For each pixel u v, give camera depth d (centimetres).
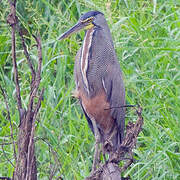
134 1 1294
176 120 1028
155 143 930
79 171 919
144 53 1159
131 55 1123
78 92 971
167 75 1094
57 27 1165
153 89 1075
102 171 766
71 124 997
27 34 1209
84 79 954
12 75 1126
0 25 1146
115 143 984
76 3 1223
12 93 1073
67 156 920
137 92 1051
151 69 1141
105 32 982
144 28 1209
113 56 987
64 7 1292
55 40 1132
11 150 950
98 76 963
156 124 1002
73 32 976
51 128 1005
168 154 922
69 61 1182
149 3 1307
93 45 969
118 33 1149
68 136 977
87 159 945
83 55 967
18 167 746
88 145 1015
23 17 1245
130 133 767
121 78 1001
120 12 1233
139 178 912
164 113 1038
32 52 1162
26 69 1162
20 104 768
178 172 914
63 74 1120
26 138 748
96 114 964
